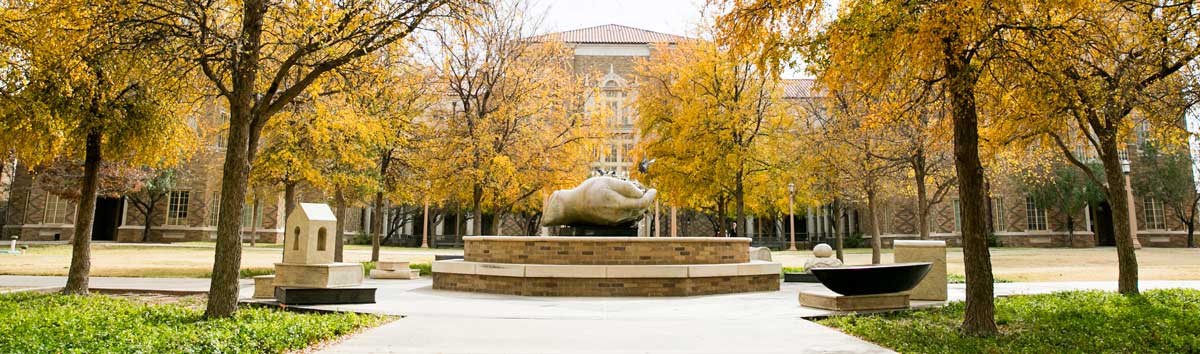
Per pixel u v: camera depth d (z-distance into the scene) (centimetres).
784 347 774
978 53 962
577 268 1318
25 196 4691
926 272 1081
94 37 1024
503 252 1408
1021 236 4766
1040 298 1238
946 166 2053
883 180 2309
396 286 1587
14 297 1201
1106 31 1043
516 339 818
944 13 814
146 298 1315
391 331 873
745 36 1040
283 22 1023
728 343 798
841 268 1052
